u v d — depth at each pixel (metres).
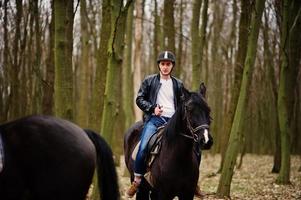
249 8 13.37
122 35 8.35
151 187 6.44
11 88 11.88
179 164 5.75
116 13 8.33
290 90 14.02
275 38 18.28
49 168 4.38
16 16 11.66
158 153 6.10
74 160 4.48
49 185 4.38
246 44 13.59
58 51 7.55
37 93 12.60
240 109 10.42
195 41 12.12
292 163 22.92
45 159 4.37
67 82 7.64
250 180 14.34
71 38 9.86
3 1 11.74
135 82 17.08
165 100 6.39
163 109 6.37
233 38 21.06
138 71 17.03
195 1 12.19
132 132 7.20
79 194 4.56
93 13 18.36
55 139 4.45
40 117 4.59
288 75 12.88
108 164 4.86
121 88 23.91
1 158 4.13
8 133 4.37
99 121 10.98
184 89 5.75
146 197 7.00
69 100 7.67
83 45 18.23
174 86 6.40
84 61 18.47
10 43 13.13
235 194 11.09
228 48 22.72
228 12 23.08
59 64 7.56
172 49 14.18
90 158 4.63
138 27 16.97
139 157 6.36
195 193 6.59
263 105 24.80
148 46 27.61
